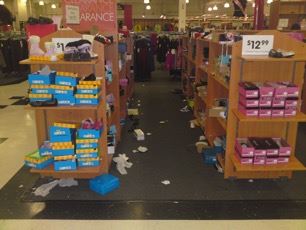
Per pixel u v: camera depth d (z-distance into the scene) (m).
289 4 7.24
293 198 2.79
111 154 3.47
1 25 8.98
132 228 2.37
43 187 2.94
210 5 18.14
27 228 2.36
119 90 4.36
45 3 19.19
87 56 2.70
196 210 2.60
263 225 2.40
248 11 14.94
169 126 5.01
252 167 2.82
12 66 9.38
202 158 3.70
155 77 10.20
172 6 22.75
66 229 2.35
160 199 2.77
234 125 2.99
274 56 2.63
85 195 2.83
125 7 9.41
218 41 3.49
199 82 5.04
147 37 9.98
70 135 2.81
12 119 5.29
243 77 2.89
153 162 3.59
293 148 3.05
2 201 2.74
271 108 2.72
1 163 3.54
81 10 3.87
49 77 2.70
